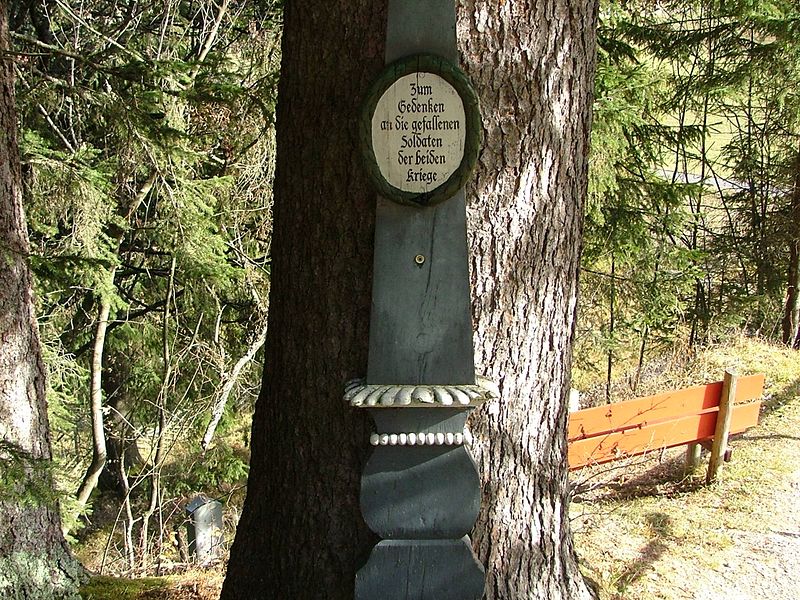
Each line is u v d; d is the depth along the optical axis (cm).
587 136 265
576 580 291
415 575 254
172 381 924
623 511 544
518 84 238
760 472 598
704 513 539
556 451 279
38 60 652
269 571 274
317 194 246
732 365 842
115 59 731
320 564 262
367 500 250
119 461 917
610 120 661
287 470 267
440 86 224
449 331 240
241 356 909
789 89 1044
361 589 254
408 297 239
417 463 248
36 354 375
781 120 1135
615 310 891
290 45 249
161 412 827
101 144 754
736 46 1015
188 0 841
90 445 937
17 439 362
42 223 667
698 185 771
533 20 236
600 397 840
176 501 869
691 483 590
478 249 246
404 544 253
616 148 678
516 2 233
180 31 830
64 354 776
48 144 641
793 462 616
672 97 1062
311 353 255
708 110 1163
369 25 232
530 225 250
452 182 229
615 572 449
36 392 374
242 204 781
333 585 262
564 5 242
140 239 836
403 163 229
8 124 358
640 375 889
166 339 816
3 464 269
